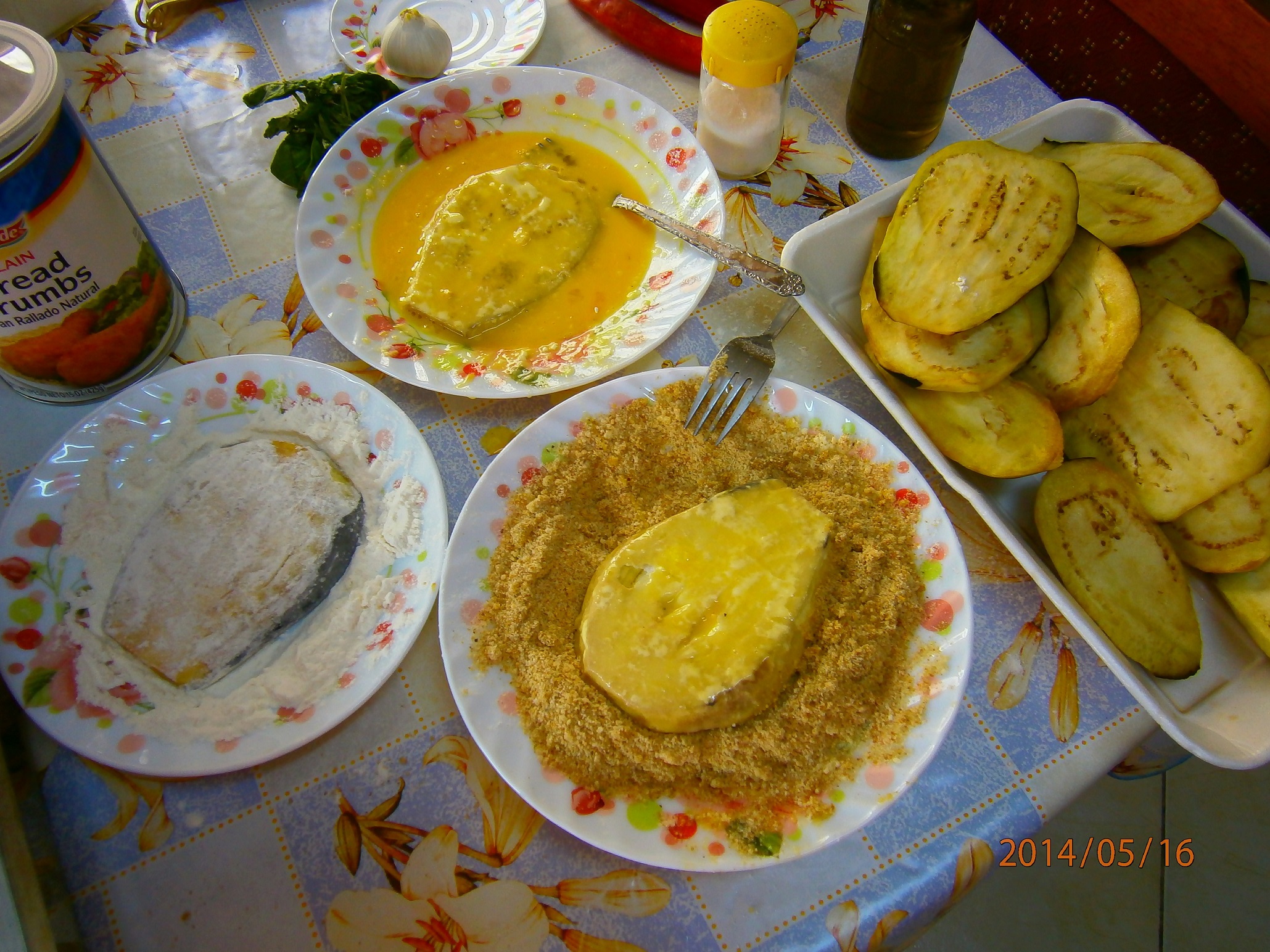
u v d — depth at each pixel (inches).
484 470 33.3
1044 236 29.6
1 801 24.7
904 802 27.4
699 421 32.7
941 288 30.3
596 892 25.9
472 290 36.1
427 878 26.1
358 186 38.8
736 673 26.7
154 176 40.9
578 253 37.7
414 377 33.4
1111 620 28.6
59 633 28.1
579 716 26.7
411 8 46.0
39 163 26.9
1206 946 57.4
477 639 28.3
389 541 30.1
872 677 28.3
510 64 44.1
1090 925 57.9
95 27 45.6
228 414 32.8
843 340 32.7
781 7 47.2
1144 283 33.2
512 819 27.0
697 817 25.6
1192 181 32.5
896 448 31.4
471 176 40.1
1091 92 53.6
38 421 34.0
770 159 41.3
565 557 30.4
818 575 28.8
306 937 25.4
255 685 27.5
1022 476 30.2
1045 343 31.0
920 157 42.5
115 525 30.3
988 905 58.3
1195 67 46.5
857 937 25.4
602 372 33.1
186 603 28.5
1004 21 56.4
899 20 35.6
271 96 39.6
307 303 37.6
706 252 36.5
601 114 40.9
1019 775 28.0
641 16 44.6
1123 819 61.1
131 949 25.3
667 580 28.4
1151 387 30.2
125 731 26.5
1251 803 61.6
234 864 26.4
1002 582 31.6
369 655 28.1
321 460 31.8
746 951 25.2
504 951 25.0
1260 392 28.3
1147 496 29.9
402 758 28.1
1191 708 28.2
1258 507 28.8
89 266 30.1
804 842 25.2
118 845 26.5
